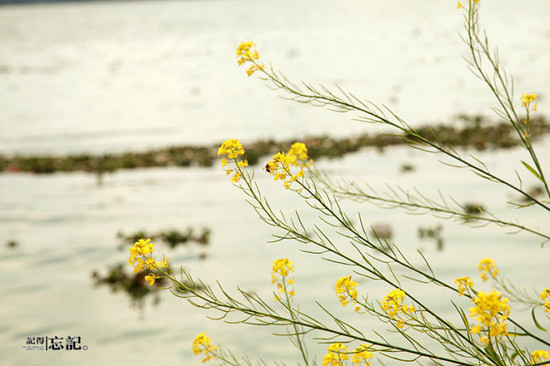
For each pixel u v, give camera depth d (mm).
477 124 22875
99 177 19969
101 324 9031
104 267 11617
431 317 7895
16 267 11836
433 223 12453
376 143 21625
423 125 24219
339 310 8531
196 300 9656
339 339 7590
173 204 15969
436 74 41562
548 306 3086
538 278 9195
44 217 15453
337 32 88812
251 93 40062
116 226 14336
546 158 17500
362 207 14047
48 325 9141
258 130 27547
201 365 7402
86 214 15531
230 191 16906
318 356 7289
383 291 9180
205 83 47750
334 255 10961
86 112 37406
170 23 153875
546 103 27125
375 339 7512
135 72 59469
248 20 140250
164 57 72625
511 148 19047
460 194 14570
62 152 25531
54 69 65688
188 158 21672
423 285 9258
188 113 34469
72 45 101875
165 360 7699
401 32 81188
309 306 8742
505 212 12961
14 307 9844
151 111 36062
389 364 6605
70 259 12164
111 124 32438
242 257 11375
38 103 42469
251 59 3268
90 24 175125
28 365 7875
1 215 15789
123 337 8516
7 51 95438
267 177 18125
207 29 119938
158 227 13953
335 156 20188
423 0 185750
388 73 44125
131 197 17109
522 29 69500
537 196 13930
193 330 8617
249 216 14266
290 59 57125
